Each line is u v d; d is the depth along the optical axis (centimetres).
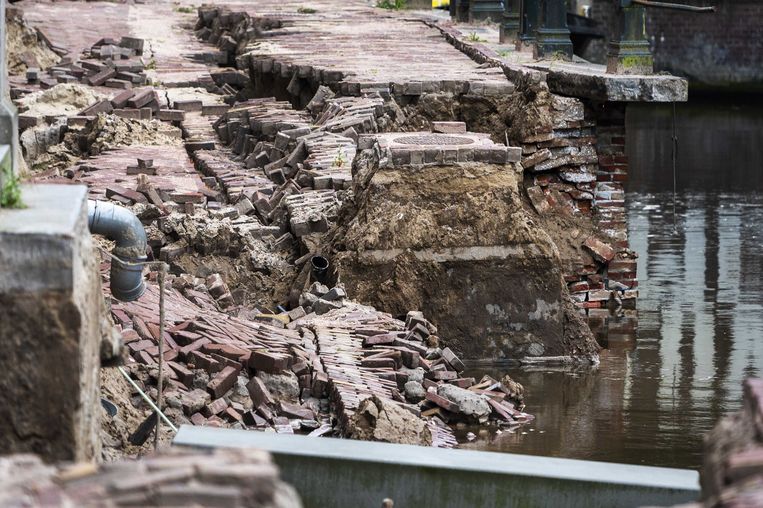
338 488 1791
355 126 4531
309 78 5253
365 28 6581
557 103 4425
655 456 2691
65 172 4366
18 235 1419
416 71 5044
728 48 11081
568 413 3031
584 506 1788
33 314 1432
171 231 3722
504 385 3122
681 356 3597
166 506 1020
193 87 5906
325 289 3500
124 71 5862
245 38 6644
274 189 4212
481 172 3688
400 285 3594
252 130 4831
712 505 1069
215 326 2956
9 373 1441
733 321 3978
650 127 8862
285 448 1797
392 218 3625
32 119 4928
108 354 1802
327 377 2800
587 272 4353
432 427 2775
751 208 5841
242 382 2712
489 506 1792
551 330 3653
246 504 1031
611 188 4466
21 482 1044
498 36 6097
